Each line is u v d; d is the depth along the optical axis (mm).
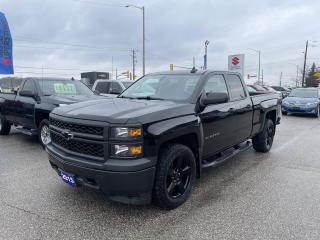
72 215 3771
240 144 6121
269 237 3283
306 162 6332
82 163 3514
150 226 3520
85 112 3717
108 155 3398
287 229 3457
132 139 3361
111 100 4590
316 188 4762
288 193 4547
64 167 3756
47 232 3367
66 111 3969
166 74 5191
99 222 3604
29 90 7867
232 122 5277
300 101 16328
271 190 4672
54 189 4617
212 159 5023
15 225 3512
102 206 4027
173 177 3893
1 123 9305
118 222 3607
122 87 12344
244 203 4176
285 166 6016
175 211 3910
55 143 4168
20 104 7988
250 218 3727
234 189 4711
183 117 3977
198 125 4188
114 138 3359
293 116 16844
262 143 6965
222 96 4348
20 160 6332
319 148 7727
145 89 5070
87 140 3527
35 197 4312
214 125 4719
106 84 12836
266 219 3699
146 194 3568
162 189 3684
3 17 10328
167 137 3662
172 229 3455
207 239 3248
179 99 4461
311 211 3922
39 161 6254
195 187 4789
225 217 3750
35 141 8422
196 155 4332
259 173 5539
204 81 4688
